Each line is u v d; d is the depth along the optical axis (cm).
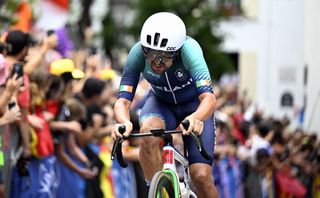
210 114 1271
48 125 1727
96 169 1897
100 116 1909
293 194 2414
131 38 4100
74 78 1792
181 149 1459
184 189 1309
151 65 1291
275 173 2367
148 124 1341
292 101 4506
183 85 1362
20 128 1612
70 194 1831
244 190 2280
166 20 1266
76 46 2327
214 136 1357
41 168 1695
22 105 1595
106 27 4119
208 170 1331
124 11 3509
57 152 1803
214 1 4653
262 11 4741
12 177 1627
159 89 1373
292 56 4519
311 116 2658
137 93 2241
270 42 4688
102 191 1917
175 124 1389
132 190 1994
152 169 1316
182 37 1274
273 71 4638
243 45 5334
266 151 2291
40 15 2633
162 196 1219
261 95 4678
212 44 4069
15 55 1600
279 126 2553
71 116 1794
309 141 2534
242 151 2311
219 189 2166
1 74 1473
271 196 2353
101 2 4466
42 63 1797
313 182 2533
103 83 1912
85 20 3725
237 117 2523
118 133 1240
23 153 1623
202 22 4059
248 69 5334
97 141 1941
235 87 3481
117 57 4100
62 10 2555
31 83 1680
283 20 4584
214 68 4066
